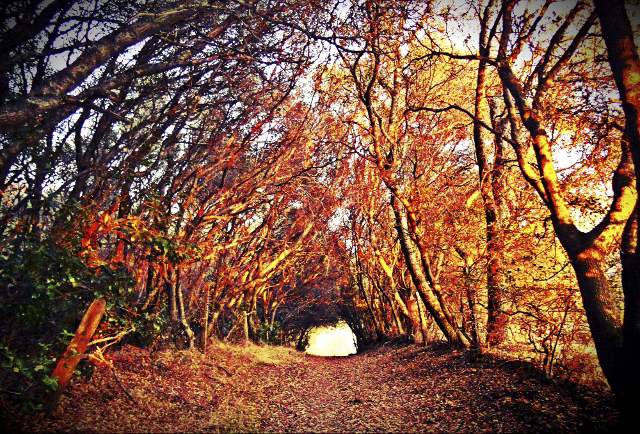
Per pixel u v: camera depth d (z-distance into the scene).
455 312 15.12
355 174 20.38
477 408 8.13
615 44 6.38
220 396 10.40
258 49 11.44
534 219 10.83
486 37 12.58
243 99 13.29
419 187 14.16
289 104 15.55
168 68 9.50
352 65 14.14
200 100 12.59
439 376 11.44
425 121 16.95
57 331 7.60
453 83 16.02
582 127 9.63
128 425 7.02
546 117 10.17
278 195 17.58
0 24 8.06
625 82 6.24
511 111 9.88
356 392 12.13
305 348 38.84
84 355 7.70
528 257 10.45
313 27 11.89
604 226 7.09
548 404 7.46
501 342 11.91
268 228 19.78
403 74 13.76
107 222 8.94
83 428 6.48
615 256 7.62
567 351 8.58
